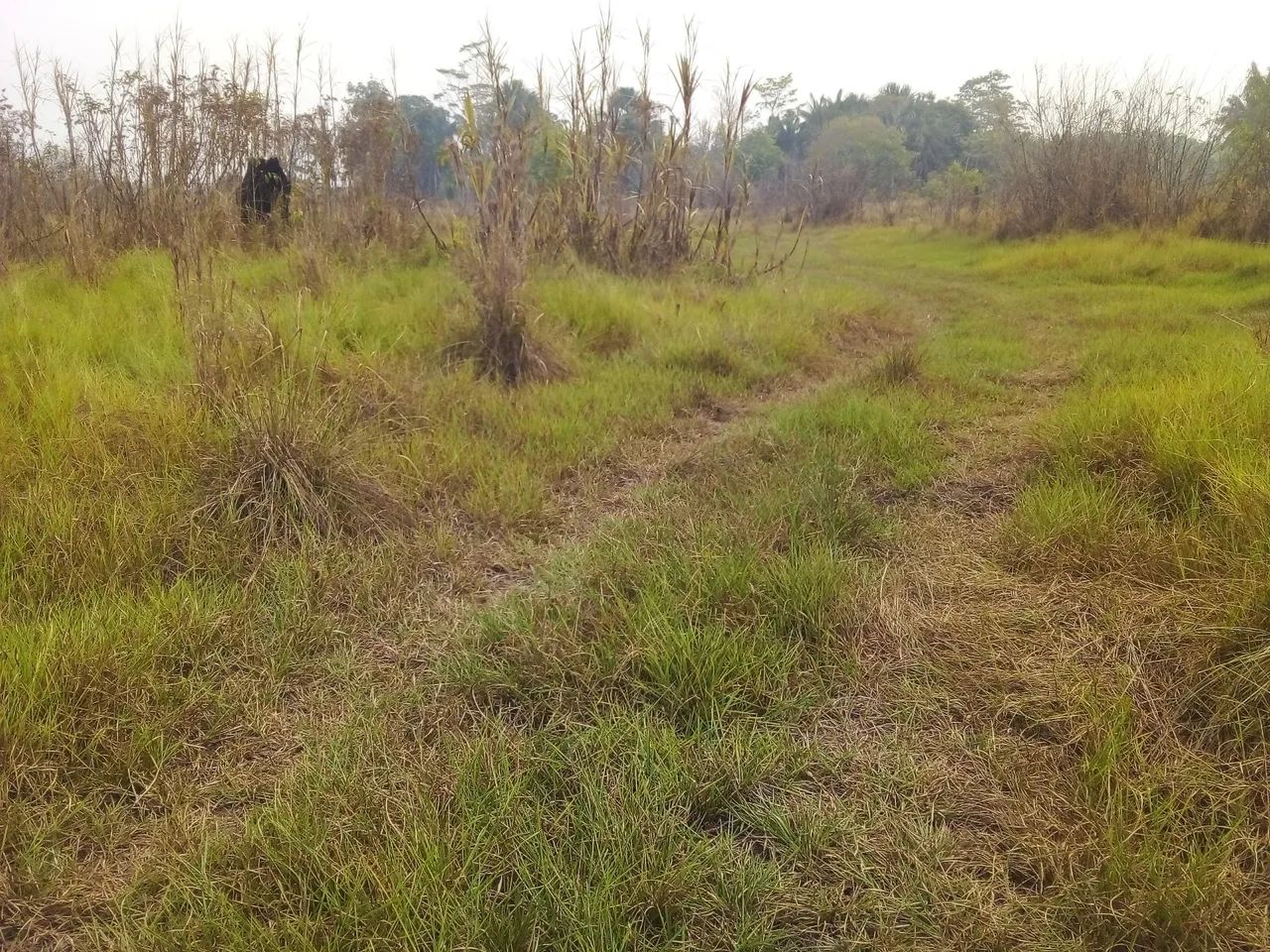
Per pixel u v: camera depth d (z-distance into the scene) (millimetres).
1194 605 2727
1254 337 5504
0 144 8867
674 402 5824
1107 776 2113
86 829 2076
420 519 3818
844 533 3510
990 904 1854
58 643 2512
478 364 6016
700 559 3094
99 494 3424
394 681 2713
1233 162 17203
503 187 6996
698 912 1842
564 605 2936
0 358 4574
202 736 2412
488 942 1716
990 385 6191
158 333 5270
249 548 3326
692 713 2457
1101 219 18984
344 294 6914
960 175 30094
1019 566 3303
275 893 1875
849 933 1820
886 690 2625
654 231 10781
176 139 7539
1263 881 1909
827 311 9016
